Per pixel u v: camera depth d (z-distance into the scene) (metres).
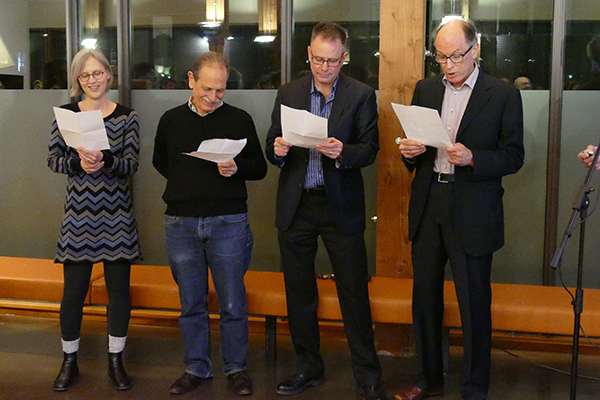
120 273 3.28
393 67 3.67
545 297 3.44
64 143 3.19
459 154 2.71
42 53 4.34
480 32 3.88
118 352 3.31
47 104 4.36
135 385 3.34
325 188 3.00
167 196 3.18
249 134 3.21
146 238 4.37
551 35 3.78
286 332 4.13
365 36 4.00
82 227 3.16
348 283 3.06
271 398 3.19
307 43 4.08
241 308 3.26
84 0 4.27
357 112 3.05
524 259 3.94
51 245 4.45
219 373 3.51
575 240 3.86
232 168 3.02
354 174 3.07
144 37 4.25
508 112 2.86
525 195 3.90
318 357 3.31
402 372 3.54
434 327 3.06
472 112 2.88
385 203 3.79
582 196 2.48
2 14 4.34
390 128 3.71
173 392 3.21
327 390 3.28
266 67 4.13
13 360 3.69
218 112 3.16
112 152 3.19
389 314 3.41
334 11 4.02
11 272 3.80
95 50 3.17
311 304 3.23
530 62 3.84
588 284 3.87
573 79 3.78
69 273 3.25
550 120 3.79
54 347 3.90
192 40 4.21
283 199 3.12
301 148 3.08
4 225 4.50
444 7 3.89
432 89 3.03
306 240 3.13
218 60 3.03
